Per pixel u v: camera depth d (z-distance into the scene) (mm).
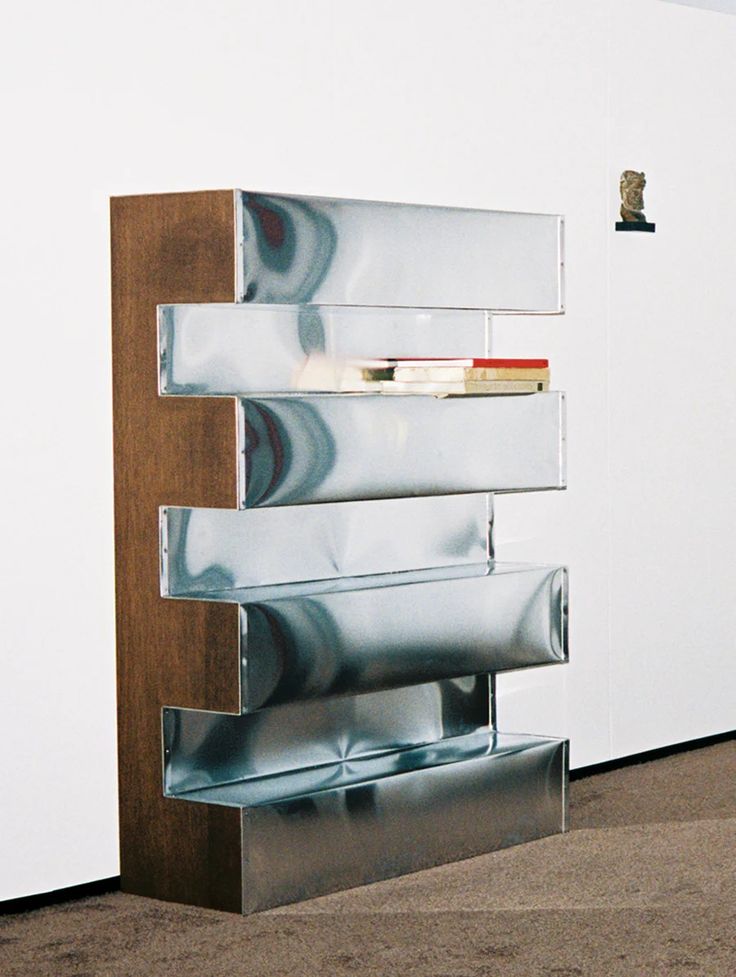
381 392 4094
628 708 5234
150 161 3896
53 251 3707
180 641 3729
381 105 4469
